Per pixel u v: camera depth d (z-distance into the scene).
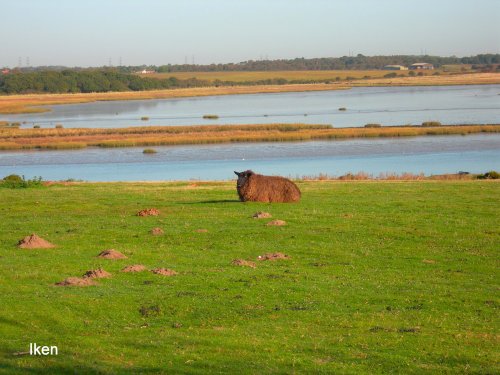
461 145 84.94
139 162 77.06
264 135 97.81
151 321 16.44
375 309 17.77
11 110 181.12
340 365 13.87
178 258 22.66
